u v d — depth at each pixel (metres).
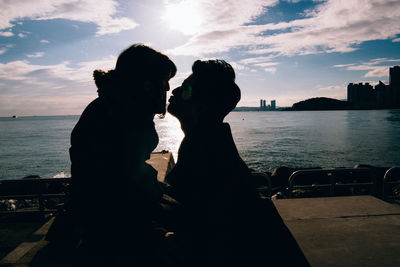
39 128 131.00
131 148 1.45
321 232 2.92
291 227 3.07
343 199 3.99
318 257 2.44
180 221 1.52
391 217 3.29
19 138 74.94
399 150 34.84
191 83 1.42
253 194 1.40
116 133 1.43
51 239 1.70
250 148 39.31
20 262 1.94
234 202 1.34
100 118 1.43
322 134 58.69
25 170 31.03
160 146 44.25
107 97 1.44
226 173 1.34
